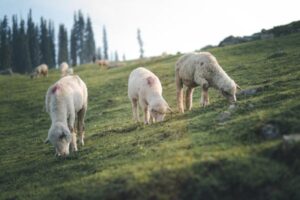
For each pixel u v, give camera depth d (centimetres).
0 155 2400
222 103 1991
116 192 1185
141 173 1219
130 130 2119
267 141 1304
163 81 3962
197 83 2052
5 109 4384
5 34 12456
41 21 13938
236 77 3119
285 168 1139
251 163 1166
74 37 14238
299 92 1730
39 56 13638
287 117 1407
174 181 1160
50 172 1628
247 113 1616
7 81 6975
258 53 4203
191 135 1540
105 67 7256
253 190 1109
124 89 4272
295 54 3491
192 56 2103
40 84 6075
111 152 1667
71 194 1273
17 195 1472
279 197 1074
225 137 1411
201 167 1184
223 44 5734
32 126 3316
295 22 5456
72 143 1870
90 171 1494
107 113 3081
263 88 2075
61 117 1777
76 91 1939
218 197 1116
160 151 1436
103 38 15600
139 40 13450
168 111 2108
